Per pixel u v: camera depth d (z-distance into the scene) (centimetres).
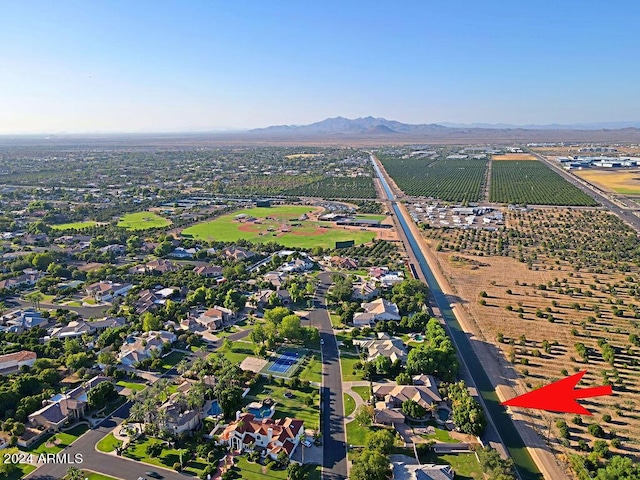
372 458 13838
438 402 17825
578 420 16712
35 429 16250
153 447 15175
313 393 18625
